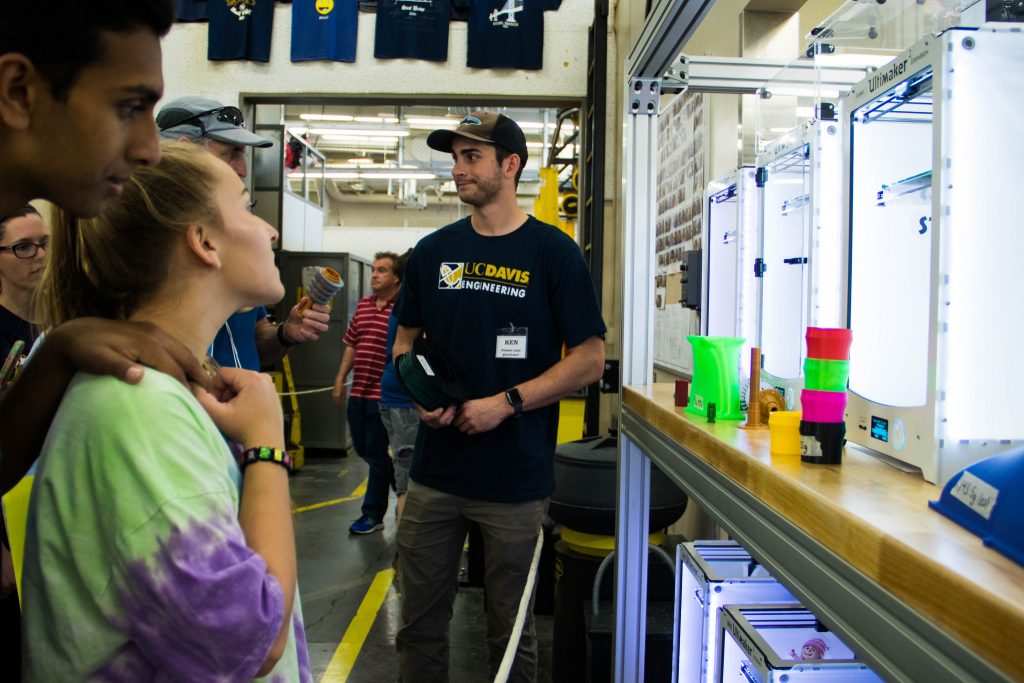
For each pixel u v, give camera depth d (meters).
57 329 0.68
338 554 3.78
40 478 0.64
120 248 0.73
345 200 16.22
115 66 0.55
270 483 0.72
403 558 1.88
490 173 1.82
